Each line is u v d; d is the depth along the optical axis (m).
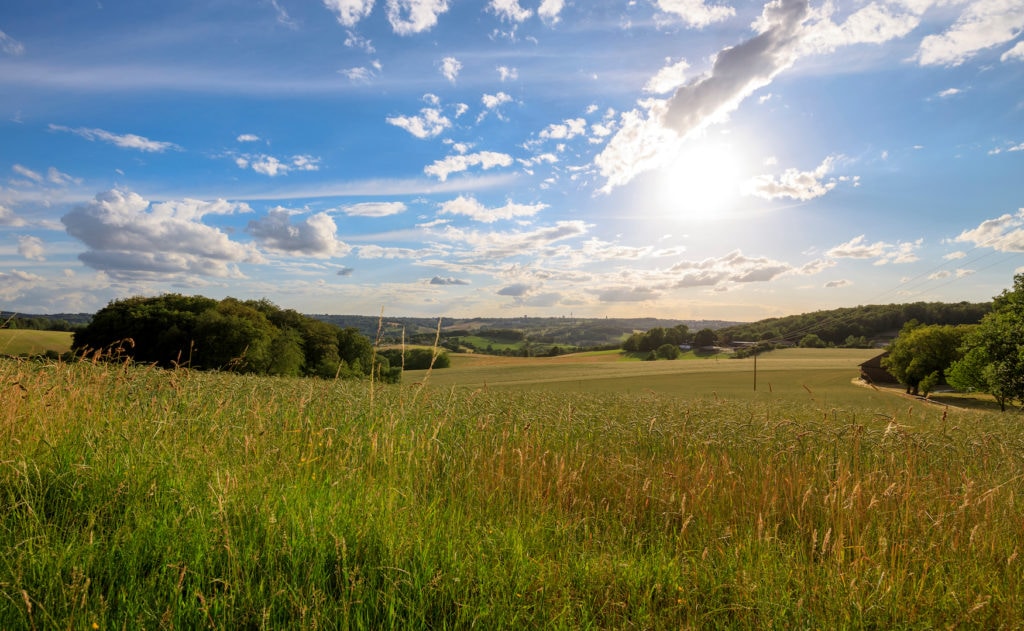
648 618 3.02
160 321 37.25
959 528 4.36
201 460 4.29
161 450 4.38
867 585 3.45
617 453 6.42
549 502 4.80
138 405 5.79
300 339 44.47
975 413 12.49
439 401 8.05
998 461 6.59
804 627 3.03
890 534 4.29
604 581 3.38
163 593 2.73
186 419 5.32
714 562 3.83
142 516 3.34
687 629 2.97
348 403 7.70
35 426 4.50
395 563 3.14
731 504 4.92
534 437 6.71
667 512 4.62
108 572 2.89
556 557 3.76
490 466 5.32
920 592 3.39
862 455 6.62
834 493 4.54
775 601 3.22
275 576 2.96
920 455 6.38
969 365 38.66
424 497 4.48
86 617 2.47
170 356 35.19
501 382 64.50
